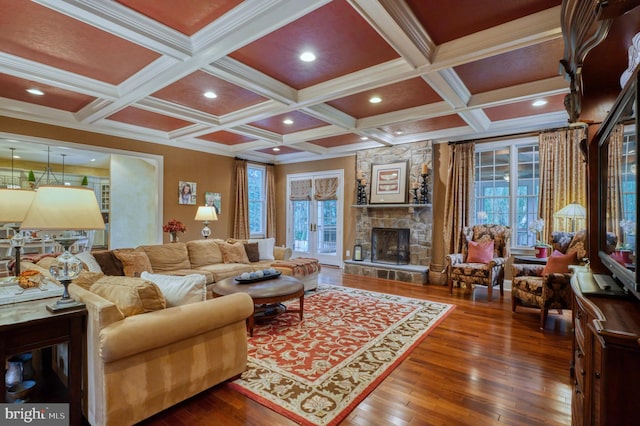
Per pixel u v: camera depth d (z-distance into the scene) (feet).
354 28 8.53
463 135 18.58
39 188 5.92
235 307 7.60
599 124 6.88
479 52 8.99
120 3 7.55
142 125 18.26
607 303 4.72
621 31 4.52
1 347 5.23
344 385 7.71
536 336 10.91
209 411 6.70
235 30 8.27
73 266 6.27
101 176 31.09
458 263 16.52
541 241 16.22
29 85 12.54
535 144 17.15
